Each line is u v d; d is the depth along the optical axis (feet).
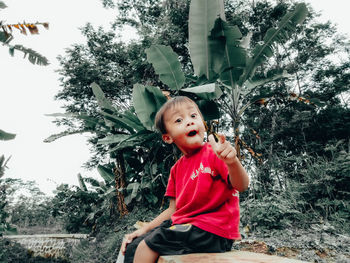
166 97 18.21
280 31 16.43
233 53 16.43
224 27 15.37
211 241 2.93
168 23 32.24
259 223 13.20
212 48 16.15
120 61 38.09
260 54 17.42
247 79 18.90
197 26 15.88
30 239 28.86
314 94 35.53
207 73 17.02
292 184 18.37
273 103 31.81
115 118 20.36
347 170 16.78
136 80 34.91
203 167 3.49
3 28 8.40
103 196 27.68
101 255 14.97
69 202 32.14
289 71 36.32
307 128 30.07
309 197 17.43
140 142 20.93
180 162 4.22
